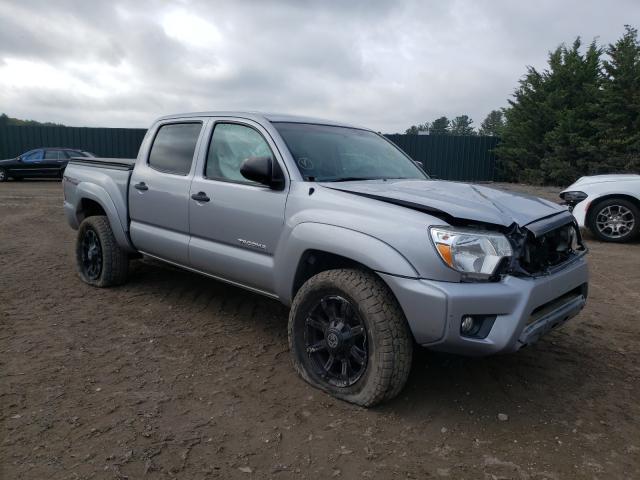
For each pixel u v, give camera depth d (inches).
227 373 141.3
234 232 153.8
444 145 929.5
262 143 153.6
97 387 130.8
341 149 163.6
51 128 1072.2
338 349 125.6
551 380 141.7
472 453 107.7
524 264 120.4
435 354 157.1
